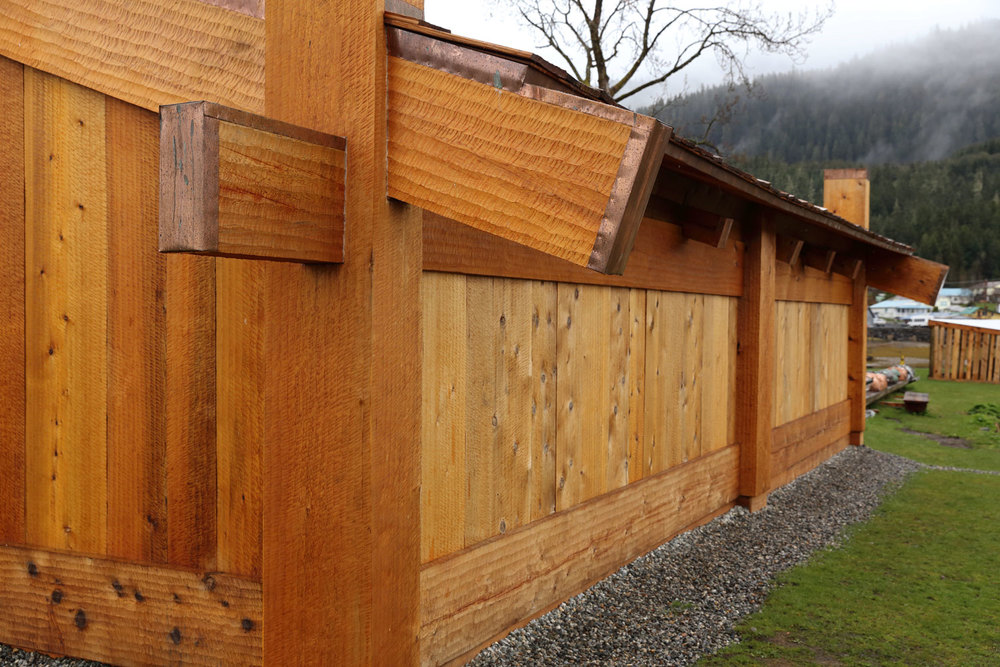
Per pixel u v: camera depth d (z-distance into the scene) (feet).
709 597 13.97
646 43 57.31
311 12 7.57
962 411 44.47
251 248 6.37
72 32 9.10
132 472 9.41
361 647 7.47
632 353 14.98
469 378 10.48
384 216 7.41
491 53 6.86
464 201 7.02
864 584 15.44
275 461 7.89
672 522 16.61
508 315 11.28
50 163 9.66
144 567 9.34
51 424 9.82
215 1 8.27
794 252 22.13
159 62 8.61
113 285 9.39
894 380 53.83
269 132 6.51
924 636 12.89
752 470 19.97
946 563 17.04
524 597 11.58
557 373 12.54
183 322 9.04
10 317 9.96
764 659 11.66
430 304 9.71
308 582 7.75
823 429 27.76
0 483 10.13
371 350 7.31
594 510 13.50
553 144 6.55
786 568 16.12
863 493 23.76
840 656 11.96
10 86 9.78
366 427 7.35
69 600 9.78
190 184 5.96
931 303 30.37
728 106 58.29
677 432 16.94
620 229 6.24
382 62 7.34
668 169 15.20
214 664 9.03
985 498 23.59
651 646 11.69
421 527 9.59
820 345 27.66
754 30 55.31
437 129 7.14
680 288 16.70
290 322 7.74
